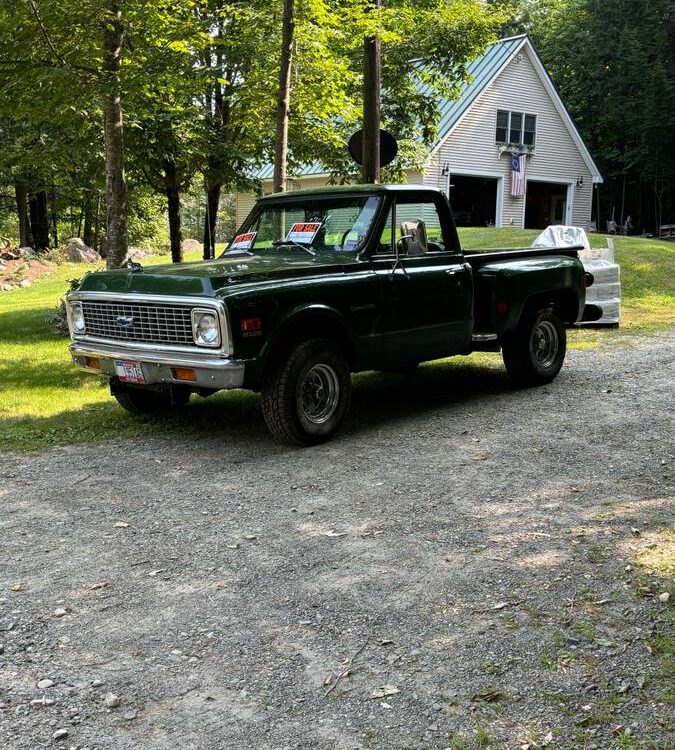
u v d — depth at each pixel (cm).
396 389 840
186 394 699
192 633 333
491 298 757
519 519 454
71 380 920
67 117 1041
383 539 430
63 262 3039
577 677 294
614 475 529
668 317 1348
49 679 301
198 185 2067
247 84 1245
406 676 298
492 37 1656
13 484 541
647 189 4297
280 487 522
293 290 589
